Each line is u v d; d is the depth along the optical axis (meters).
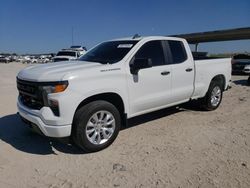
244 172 3.96
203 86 6.90
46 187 3.59
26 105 4.79
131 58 5.21
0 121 6.42
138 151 4.70
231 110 7.55
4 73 21.95
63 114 4.24
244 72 19.02
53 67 4.80
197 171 3.99
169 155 4.53
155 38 5.80
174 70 5.96
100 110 4.62
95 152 4.67
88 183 3.68
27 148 4.84
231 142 5.11
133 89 5.17
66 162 4.30
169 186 3.59
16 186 3.62
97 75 4.58
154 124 6.20
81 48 24.16
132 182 3.70
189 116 6.88
